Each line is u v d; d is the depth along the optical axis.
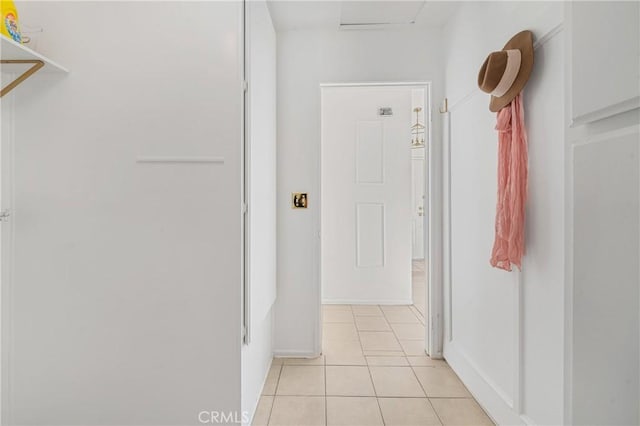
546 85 1.34
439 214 2.48
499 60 1.45
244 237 1.65
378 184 3.87
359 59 2.50
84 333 1.54
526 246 1.49
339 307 3.76
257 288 1.83
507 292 1.63
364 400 1.96
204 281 1.54
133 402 1.54
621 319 0.63
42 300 1.53
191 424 1.54
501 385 1.70
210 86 1.52
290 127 2.51
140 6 1.53
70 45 1.52
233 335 1.53
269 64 2.21
